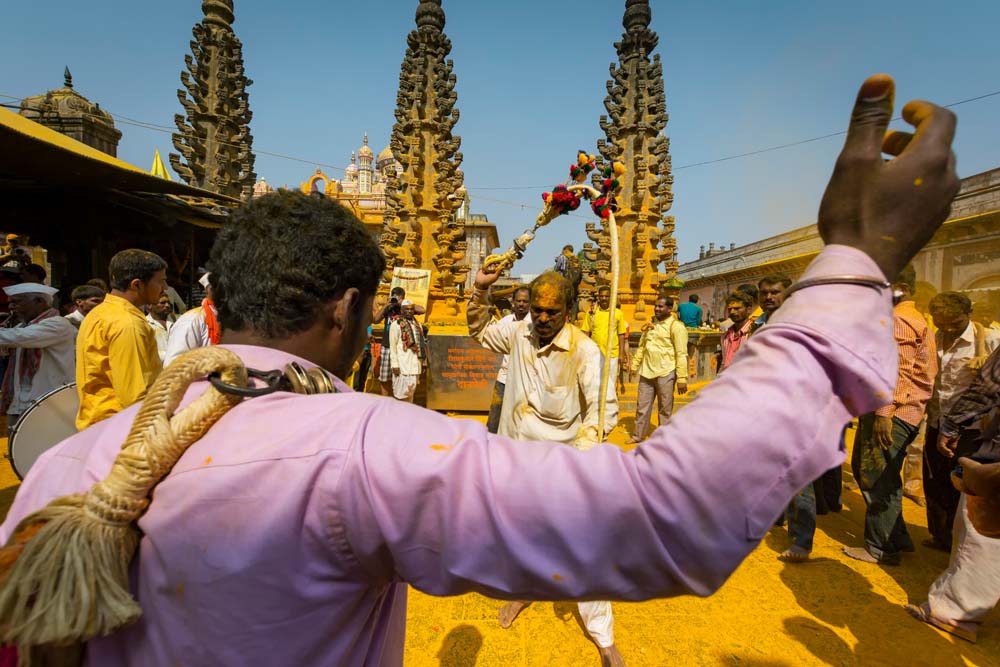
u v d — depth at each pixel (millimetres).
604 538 542
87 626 527
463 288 9516
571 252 8852
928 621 2959
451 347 8039
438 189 9312
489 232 27594
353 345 860
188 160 11727
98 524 556
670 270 9508
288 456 582
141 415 605
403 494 565
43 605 523
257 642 557
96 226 10508
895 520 3635
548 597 580
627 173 9398
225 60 12078
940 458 3834
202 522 562
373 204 22625
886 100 595
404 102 9422
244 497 564
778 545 4023
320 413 638
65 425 3479
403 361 6938
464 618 3025
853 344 529
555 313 2688
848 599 3230
